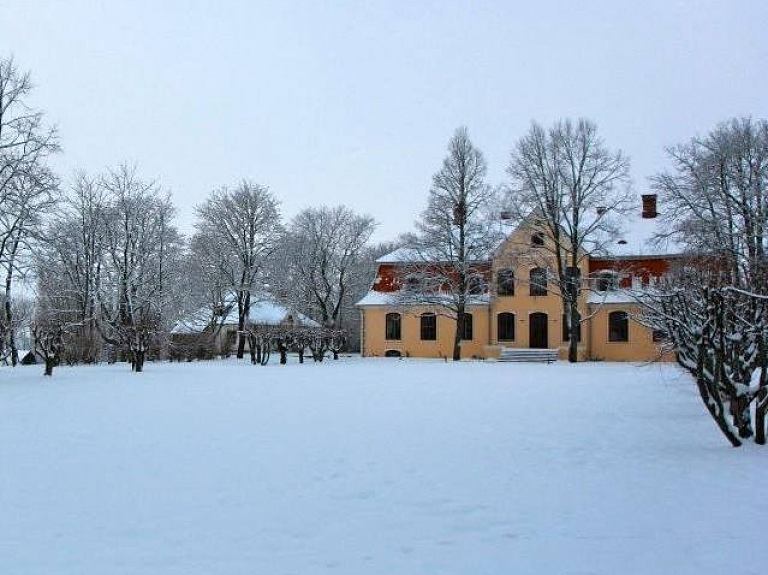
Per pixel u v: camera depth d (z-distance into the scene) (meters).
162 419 14.05
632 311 48.12
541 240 49.94
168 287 51.03
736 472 8.84
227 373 29.75
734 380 11.27
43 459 9.79
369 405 16.72
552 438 11.70
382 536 6.34
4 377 26.88
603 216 45.91
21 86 31.05
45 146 31.44
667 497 7.66
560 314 51.09
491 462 9.66
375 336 56.38
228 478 8.64
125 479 8.56
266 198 53.31
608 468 9.23
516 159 46.12
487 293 52.34
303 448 10.71
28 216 30.23
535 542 6.14
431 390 21.05
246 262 52.31
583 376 28.05
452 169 48.50
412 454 10.24
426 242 48.03
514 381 24.98
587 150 44.81
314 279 68.38
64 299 47.47
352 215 71.62
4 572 5.40
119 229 48.44
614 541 6.15
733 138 38.12
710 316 10.49
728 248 33.53
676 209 39.31
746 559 5.62
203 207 53.91
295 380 25.31
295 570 5.46
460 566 5.54
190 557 5.76
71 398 18.42
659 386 22.42
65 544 6.08
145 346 33.97
